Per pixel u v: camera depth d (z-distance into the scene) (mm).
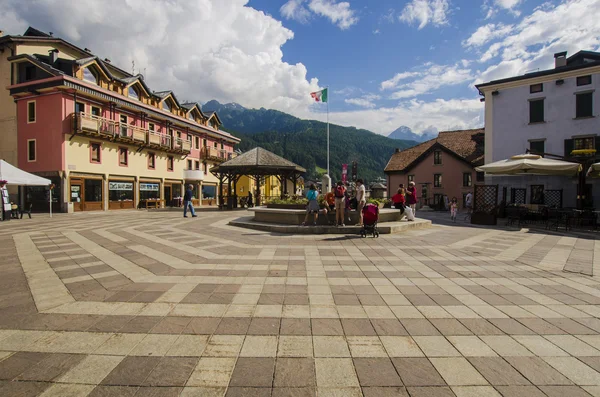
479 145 36156
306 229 10172
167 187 32531
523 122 21469
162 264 6027
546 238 9977
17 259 6418
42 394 2191
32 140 22469
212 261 6293
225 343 2939
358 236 9656
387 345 2938
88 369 2506
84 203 23297
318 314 3646
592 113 19297
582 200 14531
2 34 25219
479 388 2299
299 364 2598
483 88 22750
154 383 2324
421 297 4277
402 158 41688
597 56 20984
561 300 4227
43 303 3945
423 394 2223
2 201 15180
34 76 22719
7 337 3039
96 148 24453
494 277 5320
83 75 23672
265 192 46500
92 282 4840
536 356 2771
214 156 39344
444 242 8812
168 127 32625
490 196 14320
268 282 4883
